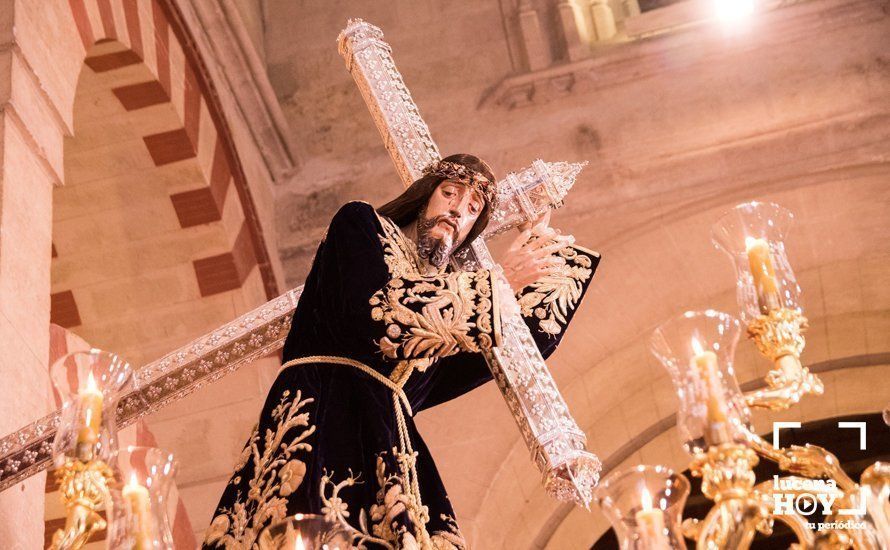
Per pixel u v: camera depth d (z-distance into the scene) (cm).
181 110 666
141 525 166
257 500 212
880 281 730
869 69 735
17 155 399
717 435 160
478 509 666
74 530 177
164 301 668
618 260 717
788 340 190
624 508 158
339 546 158
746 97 741
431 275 233
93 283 666
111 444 190
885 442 814
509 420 685
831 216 715
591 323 712
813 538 162
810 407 793
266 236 728
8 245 369
